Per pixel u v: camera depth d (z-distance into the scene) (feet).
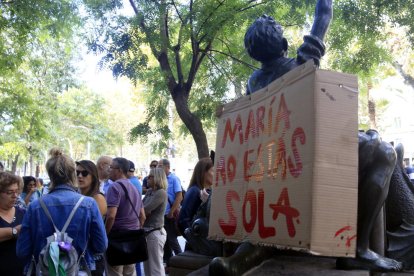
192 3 35.45
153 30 34.55
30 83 56.95
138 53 35.32
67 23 40.63
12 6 38.78
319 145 6.51
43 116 55.77
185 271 11.46
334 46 39.34
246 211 8.18
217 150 9.50
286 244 6.90
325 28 10.07
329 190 6.45
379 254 8.44
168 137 39.14
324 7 10.16
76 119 114.83
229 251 10.08
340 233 6.41
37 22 40.22
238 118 8.98
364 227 8.20
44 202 11.60
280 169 7.31
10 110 50.19
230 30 35.91
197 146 36.83
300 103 7.00
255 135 8.32
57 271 10.72
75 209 11.64
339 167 6.54
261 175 7.87
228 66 40.73
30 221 11.51
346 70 40.68
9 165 110.52
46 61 70.18
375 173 8.16
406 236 8.96
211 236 9.18
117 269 18.72
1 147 72.43
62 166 12.03
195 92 41.81
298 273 8.41
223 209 8.93
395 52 59.52
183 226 15.56
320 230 6.34
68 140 119.14
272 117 7.80
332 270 8.34
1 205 13.73
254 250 8.91
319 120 6.58
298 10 36.60
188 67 41.57
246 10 35.35
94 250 12.19
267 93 8.09
